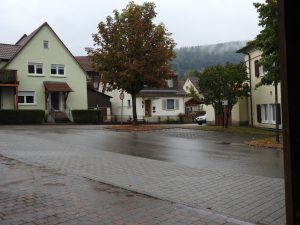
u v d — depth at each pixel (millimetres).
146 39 27422
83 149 14867
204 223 5621
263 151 15688
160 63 27484
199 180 8930
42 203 6730
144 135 22422
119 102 50906
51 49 39531
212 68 26531
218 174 9781
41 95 38719
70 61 40719
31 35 38594
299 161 2787
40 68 38938
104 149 15398
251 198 7152
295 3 2807
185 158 13328
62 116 37969
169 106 51562
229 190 7852
